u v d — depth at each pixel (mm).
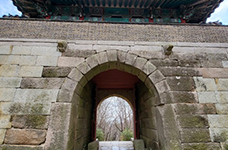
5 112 3086
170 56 3832
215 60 3855
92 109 6750
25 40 3721
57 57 3619
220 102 3418
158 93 3504
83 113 4902
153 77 3623
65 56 3645
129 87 8016
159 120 3514
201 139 3092
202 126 3191
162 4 5773
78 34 3916
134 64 3713
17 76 3389
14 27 3855
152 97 4312
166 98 3412
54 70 3490
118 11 5977
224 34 4195
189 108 3328
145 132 5352
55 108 3158
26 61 3531
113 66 3990
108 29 4039
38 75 3424
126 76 6082
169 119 3262
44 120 3061
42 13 5727
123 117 23031
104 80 6637
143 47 3879
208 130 3174
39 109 3141
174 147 3047
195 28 4223
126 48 3836
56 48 3707
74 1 5504
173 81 3570
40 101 3203
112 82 6973
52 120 3062
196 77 3643
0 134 2951
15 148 2869
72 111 3309
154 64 3730
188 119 3234
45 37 3812
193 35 4125
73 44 3779
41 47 3691
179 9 5984
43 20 3986
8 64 3477
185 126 3176
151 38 4004
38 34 3828
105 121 23281
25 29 3855
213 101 3418
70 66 3561
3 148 2859
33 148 2873
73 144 3418
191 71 3695
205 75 3676
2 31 3789
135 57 3764
